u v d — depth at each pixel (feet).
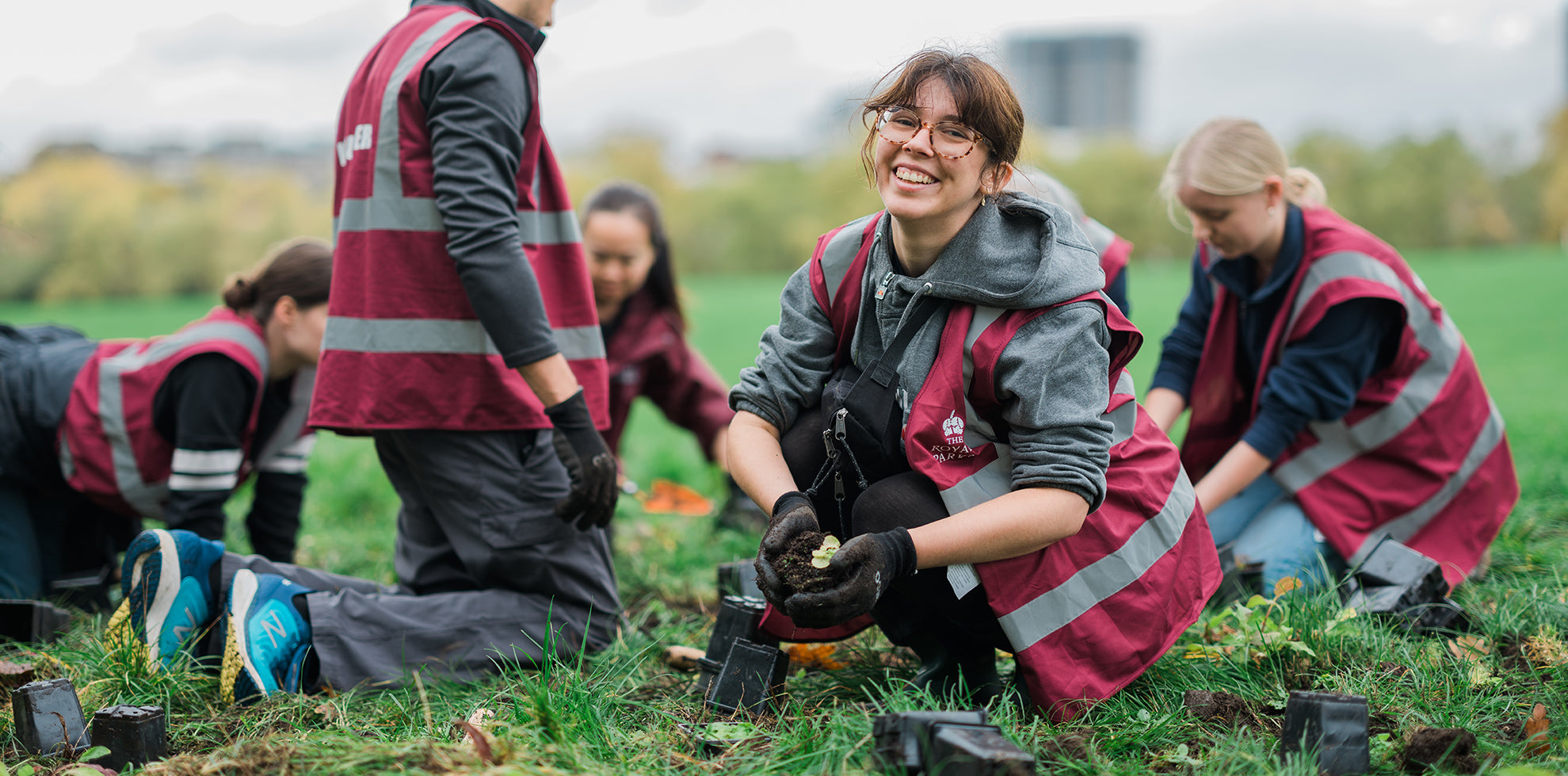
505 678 7.99
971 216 6.91
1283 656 8.14
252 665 7.75
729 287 126.72
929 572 7.18
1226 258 10.84
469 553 8.72
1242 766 6.30
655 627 10.05
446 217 8.02
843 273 7.45
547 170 8.96
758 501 7.32
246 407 10.03
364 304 8.43
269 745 6.37
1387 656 8.13
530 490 8.73
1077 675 7.12
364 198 8.41
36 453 10.46
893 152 6.71
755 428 7.65
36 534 10.85
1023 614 6.99
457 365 8.39
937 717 5.99
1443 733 6.35
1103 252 11.17
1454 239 158.10
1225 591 9.92
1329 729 6.31
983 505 6.79
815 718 6.95
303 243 10.35
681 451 23.02
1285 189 10.40
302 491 11.40
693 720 7.38
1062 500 6.76
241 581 8.09
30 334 11.44
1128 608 7.29
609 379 14.25
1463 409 10.68
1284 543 10.56
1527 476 15.20
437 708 7.65
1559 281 78.69
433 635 8.32
